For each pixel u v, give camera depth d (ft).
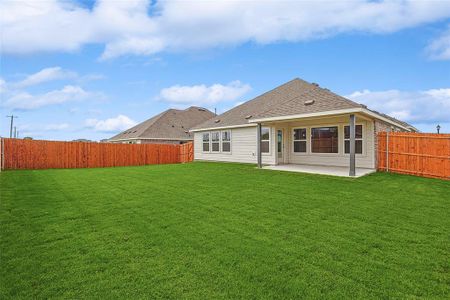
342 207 20.77
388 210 19.93
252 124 53.78
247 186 29.66
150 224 16.90
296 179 33.71
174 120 99.50
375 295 9.39
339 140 46.55
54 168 55.21
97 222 17.28
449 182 31.86
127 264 11.60
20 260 11.91
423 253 12.67
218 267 11.35
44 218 18.06
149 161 71.61
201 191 27.20
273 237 14.70
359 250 13.01
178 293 9.51
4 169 50.57
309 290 9.69
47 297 9.23
